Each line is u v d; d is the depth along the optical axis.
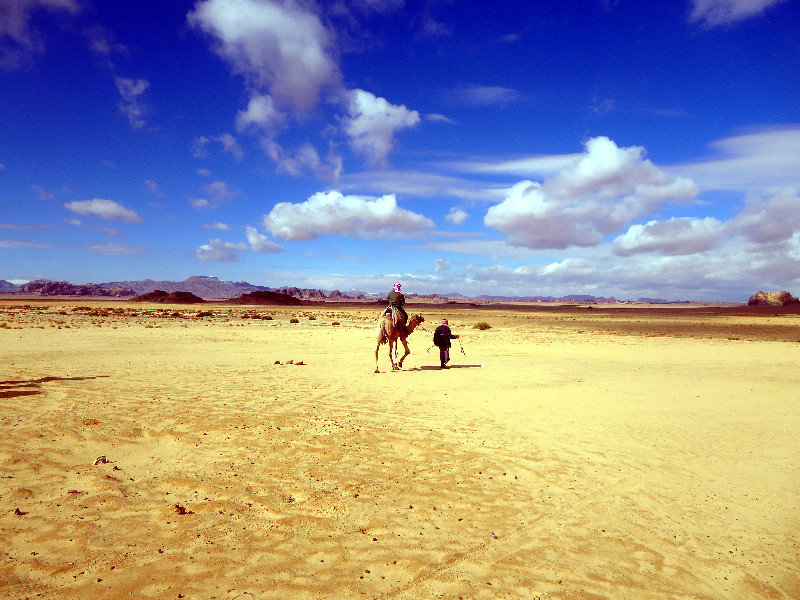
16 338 25.59
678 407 11.76
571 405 11.86
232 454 7.57
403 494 6.21
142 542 4.76
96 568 4.23
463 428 9.61
